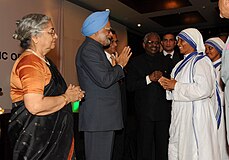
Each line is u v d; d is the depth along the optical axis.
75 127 3.47
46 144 1.80
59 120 1.86
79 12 7.28
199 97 2.69
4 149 2.93
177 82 2.78
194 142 2.73
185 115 2.77
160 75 3.52
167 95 3.05
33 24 1.82
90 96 2.50
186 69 2.81
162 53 3.97
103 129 2.48
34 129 1.78
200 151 2.70
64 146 1.88
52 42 1.89
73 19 7.04
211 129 2.78
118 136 3.45
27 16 1.85
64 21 6.72
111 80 2.43
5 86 4.99
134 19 9.14
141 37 11.36
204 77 2.69
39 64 1.78
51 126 1.82
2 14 4.99
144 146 3.63
